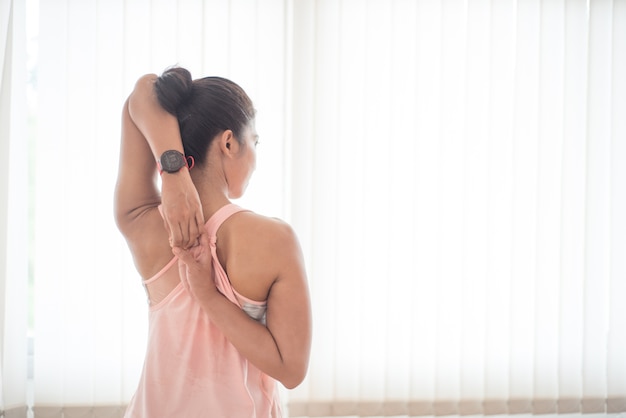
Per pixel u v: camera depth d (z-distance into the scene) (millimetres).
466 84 2758
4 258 2547
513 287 2803
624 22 2848
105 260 2607
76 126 2598
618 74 2852
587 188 2838
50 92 2592
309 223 2703
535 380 2814
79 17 2596
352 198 2717
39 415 2582
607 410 2857
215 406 1241
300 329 1267
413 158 2738
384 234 2730
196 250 1237
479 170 2775
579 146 2840
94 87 2604
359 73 2717
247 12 2660
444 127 2756
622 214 2857
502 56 2785
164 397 1254
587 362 2846
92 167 2607
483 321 2783
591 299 2848
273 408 1342
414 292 2742
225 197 1309
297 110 2695
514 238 2807
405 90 2736
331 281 2709
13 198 2578
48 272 2596
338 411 2715
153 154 1290
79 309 2604
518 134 2799
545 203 2822
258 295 1272
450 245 2762
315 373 2703
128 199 1336
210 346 1258
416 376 2748
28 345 2879
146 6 2619
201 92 1312
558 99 2822
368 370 2729
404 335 2744
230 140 1310
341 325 2719
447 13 2754
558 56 2818
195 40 2635
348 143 2717
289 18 2691
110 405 2611
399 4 2729
